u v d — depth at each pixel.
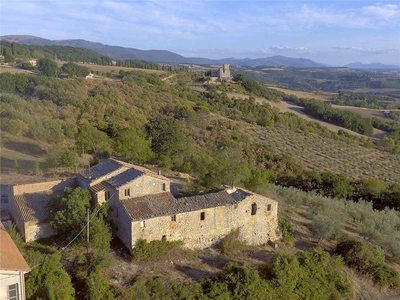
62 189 42.41
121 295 30.02
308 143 118.31
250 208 41.81
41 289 27.98
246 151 91.56
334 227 47.28
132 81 134.62
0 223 33.22
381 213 59.00
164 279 32.50
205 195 40.50
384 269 41.62
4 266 23.02
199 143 91.56
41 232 37.09
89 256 32.97
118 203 37.00
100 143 64.38
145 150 61.94
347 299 36.94
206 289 32.59
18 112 77.94
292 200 57.50
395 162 111.56
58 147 65.00
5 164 58.25
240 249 40.56
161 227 36.56
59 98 94.50
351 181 80.00
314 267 37.66
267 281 34.66
